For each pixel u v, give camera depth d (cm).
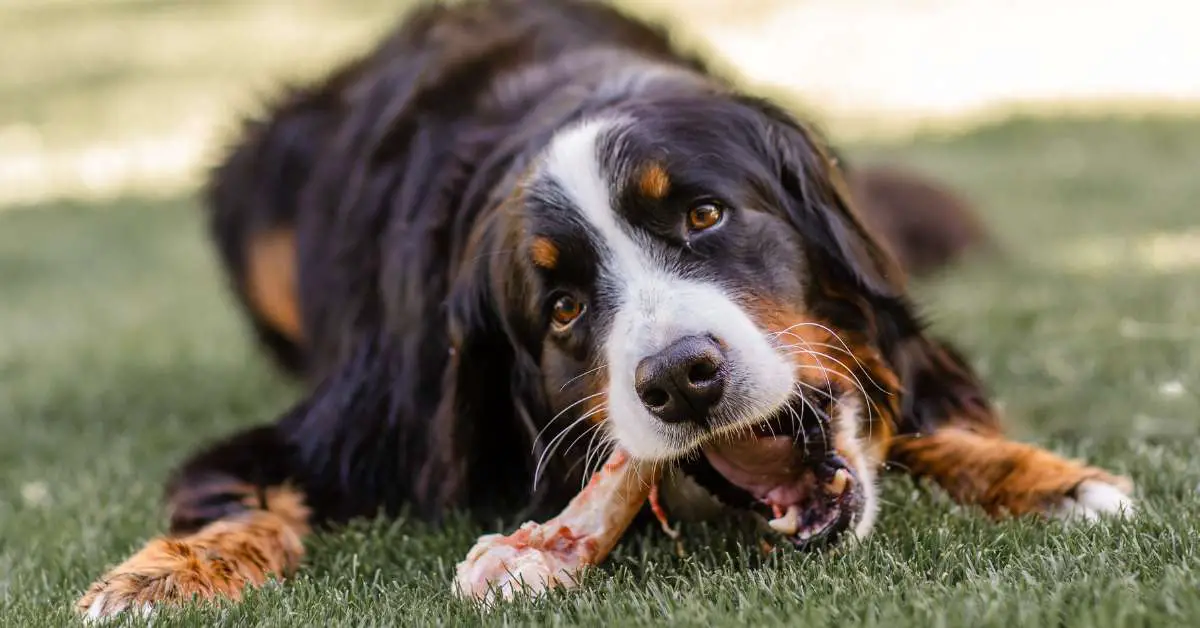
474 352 431
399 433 464
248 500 451
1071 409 510
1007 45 1675
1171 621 266
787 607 304
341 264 540
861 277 427
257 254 696
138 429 621
